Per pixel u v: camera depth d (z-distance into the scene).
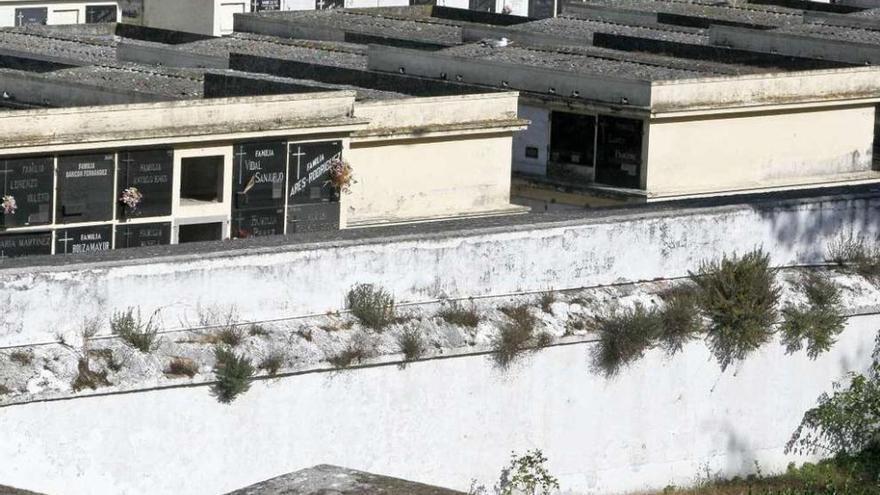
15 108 54.91
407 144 54.19
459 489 35.03
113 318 31.28
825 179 64.25
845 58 71.25
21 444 29.97
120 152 47.28
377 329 33.78
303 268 33.28
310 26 77.56
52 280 30.56
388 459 34.12
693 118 61.03
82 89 53.88
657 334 36.53
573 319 36.03
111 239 47.50
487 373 35.06
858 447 39.41
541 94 62.38
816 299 38.78
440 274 34.94
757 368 38.28
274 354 32.38
